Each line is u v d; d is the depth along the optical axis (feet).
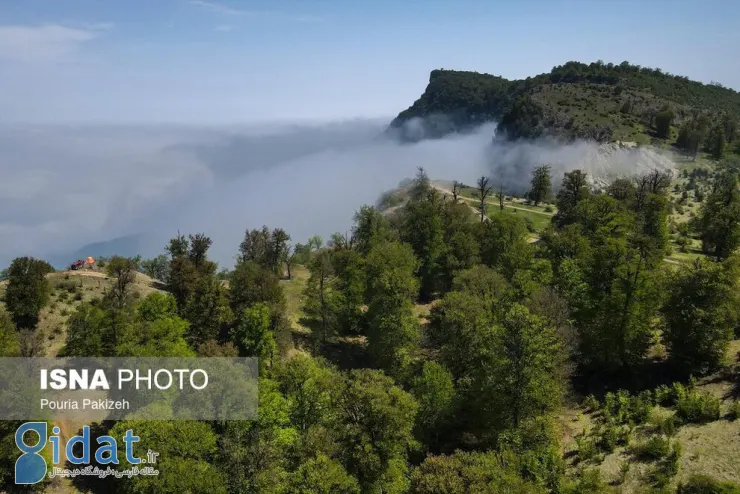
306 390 152.66
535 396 146.72
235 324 213.66
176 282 230.48
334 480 112.06
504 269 257.75
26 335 172.96
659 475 127.85
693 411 147.95
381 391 132.16
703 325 170.81
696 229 371.15
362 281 256.11
